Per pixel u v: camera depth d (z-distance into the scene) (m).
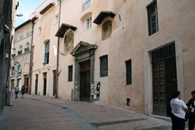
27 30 32.47
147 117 8.68
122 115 9.22
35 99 18.97
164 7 8.41
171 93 7.99
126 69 11.74
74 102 15.71
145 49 9.69
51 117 8.77
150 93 9.17
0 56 9.38
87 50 16.12
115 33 13.20
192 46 6.74
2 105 10.15
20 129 6.51
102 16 14.60
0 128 6.56
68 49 20.48
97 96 14.41
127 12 12.00
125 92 11.38
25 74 30.61
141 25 10.28
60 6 23.11
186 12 7.15
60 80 20.83
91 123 7.55
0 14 7.09
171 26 7.89
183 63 7.05
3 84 10.26
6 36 9.64
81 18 18.44
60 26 21.78
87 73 16.67
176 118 4.97
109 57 13.65
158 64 9.04
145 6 10.05
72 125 7.18
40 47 27.20
